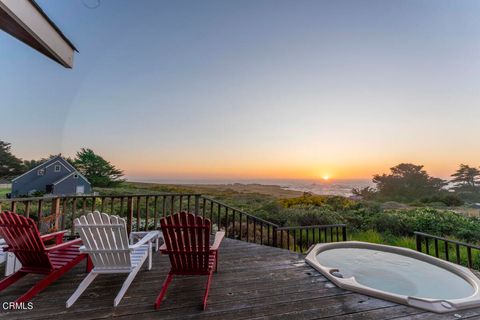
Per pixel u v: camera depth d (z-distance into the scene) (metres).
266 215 8.57
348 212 9.45
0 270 3.06
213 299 2.36
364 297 2.42
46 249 2.32
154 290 2.55
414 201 12.70
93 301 2.29
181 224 2.38
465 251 5.50
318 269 3.12
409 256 3.83
